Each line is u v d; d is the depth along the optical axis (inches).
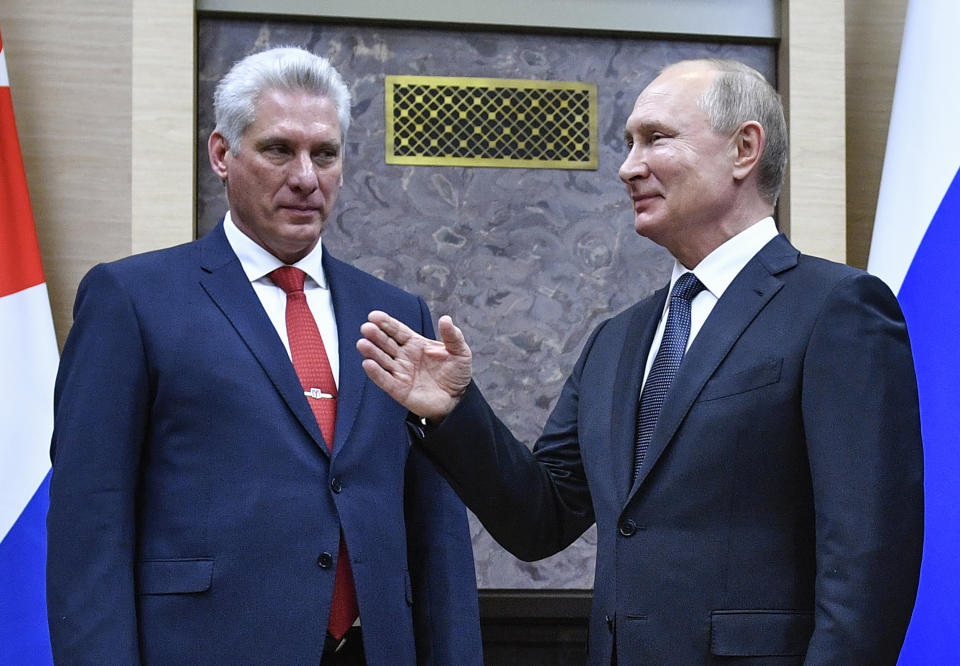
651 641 75.7
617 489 80.1
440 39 140.3
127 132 135.3
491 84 140.5
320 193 85.9
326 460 82.0
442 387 79.6
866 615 69.1
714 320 79.8
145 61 131.9
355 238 137.3
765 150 83.0
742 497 75.6
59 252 132.9
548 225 140.5
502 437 84.0
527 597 134.1
